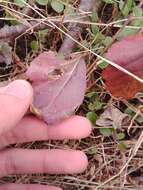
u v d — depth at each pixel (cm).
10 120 14
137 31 17
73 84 16
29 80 16
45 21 18
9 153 17
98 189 18
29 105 15
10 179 19
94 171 18
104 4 18
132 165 18
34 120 16
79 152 17
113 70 16
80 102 16
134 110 18
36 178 19
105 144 18
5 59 18
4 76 18
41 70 16
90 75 18
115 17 18
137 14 17
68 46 18
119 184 18
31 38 18
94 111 18
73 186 19
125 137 18
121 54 16
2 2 18
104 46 18
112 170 18
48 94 16
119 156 18
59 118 16
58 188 18
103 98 18
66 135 16
